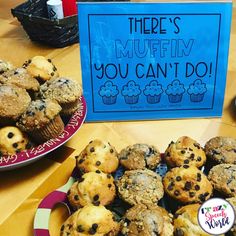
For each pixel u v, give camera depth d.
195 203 0.35
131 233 0.32
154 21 0.47
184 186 0.36
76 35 0.67
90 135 0.49
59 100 0.44
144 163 0.40
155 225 0.32
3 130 0.42
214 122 0.51
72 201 0.36
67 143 0.48
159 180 0.37
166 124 0.51
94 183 0.36
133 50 0.48
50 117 0.42
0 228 0.38
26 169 0.44
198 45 0.48
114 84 0.49
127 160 0.40
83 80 0.49
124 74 0.49
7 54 0.64
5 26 0.74
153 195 0.36
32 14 0.67
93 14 0.46
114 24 0.47
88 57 0.48
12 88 0.43
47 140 0.43
